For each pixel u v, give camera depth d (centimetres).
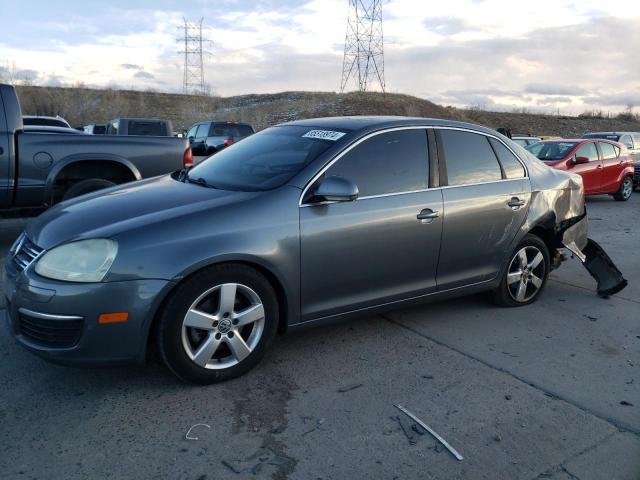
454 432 311
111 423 310
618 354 425
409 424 318
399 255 418
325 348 416
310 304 385
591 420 329
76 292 311
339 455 287
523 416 330
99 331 315
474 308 515
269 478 269
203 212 346
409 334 448
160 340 333
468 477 274
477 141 480
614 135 1783
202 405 331
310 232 372
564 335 459
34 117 1723
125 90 5566
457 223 448
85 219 350
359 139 407
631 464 288
